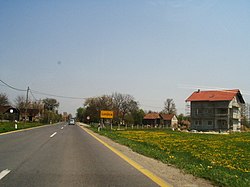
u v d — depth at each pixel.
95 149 18.47
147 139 29.64
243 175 10.02
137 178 9.40
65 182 8.64
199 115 82.94
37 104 115.94
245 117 90.94
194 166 11.44
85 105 101.00
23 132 36.09
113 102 95.50
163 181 8.98
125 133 42.25
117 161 13.23
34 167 11.14
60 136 30.53
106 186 8.21
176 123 106.31
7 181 8.66
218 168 11.35
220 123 80.38
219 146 23.88
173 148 20.12
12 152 15.82
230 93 81.31
